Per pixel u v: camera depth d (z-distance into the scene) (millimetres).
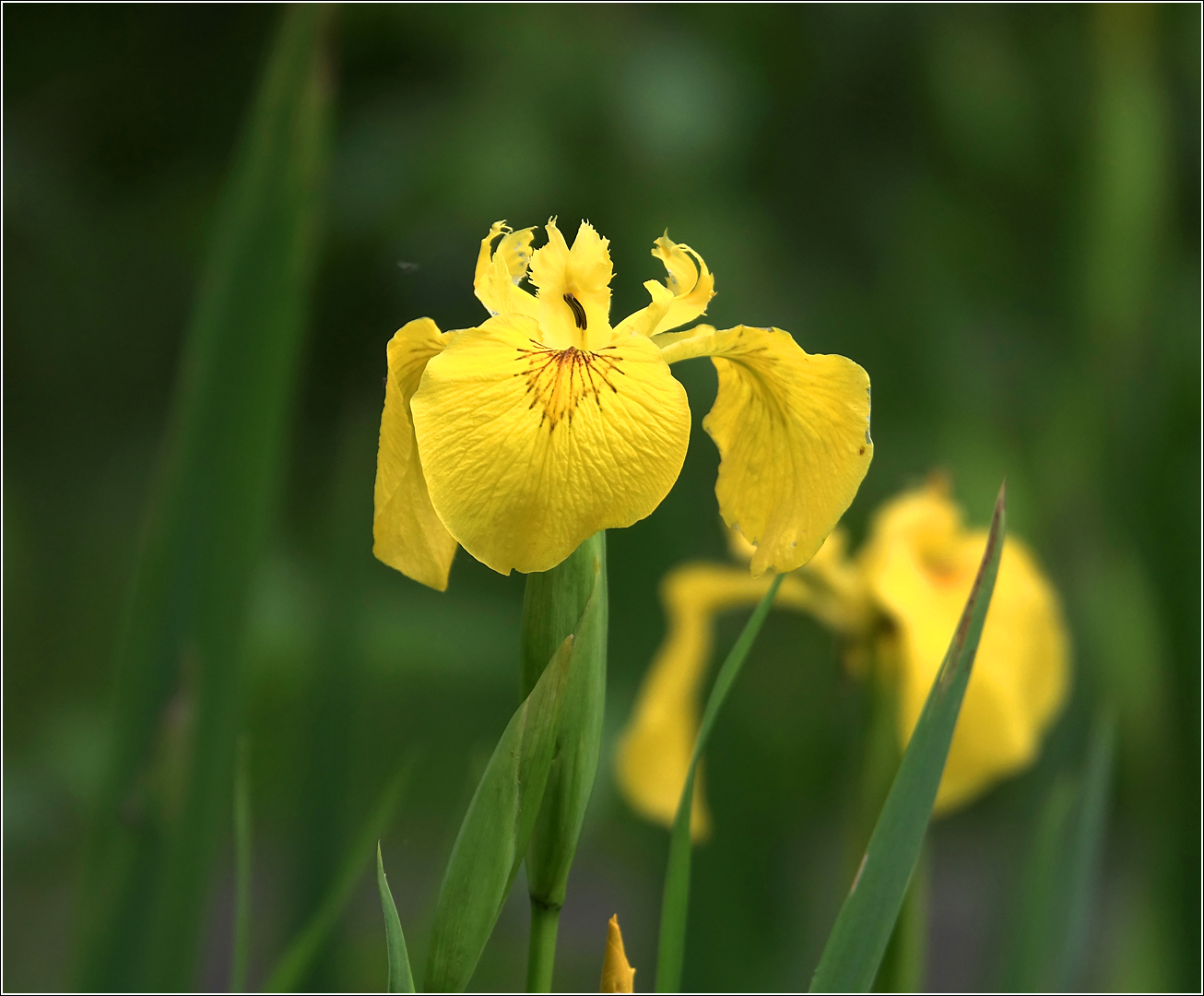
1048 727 1781
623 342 1428
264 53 3998
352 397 1850
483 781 1423
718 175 3625
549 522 1408
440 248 3400
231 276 1545
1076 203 2438
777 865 1838
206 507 1542
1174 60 2629
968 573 1590
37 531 4008
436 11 3619
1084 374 2156
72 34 3930
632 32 3654
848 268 3828
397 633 3326
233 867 3232
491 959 2955
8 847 2916
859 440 1432
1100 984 2191
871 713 1571
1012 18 3615
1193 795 1802
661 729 1696
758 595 1636
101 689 3260
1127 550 1912
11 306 3930
